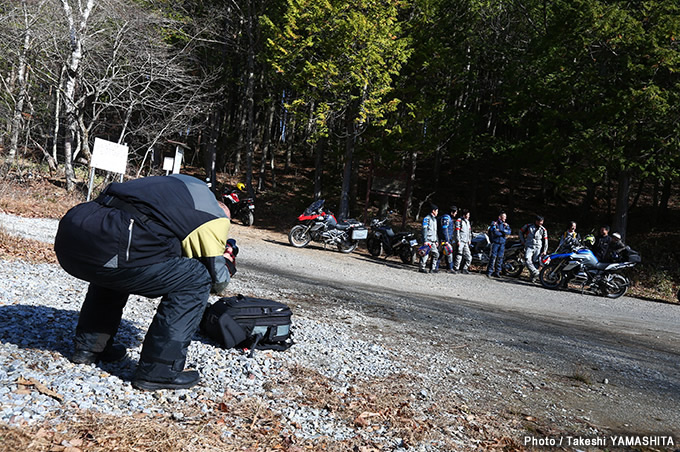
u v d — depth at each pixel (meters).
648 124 14.68
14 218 10.59
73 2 16.31
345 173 18.75
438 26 18.09
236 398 2.91
